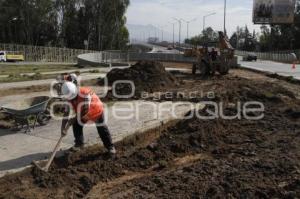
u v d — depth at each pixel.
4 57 58.75
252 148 9.52
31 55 70.12
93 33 93.88
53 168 8.02
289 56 68.06
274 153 9.09
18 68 38.19
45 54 71.44
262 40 116.94
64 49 74.00
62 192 7.21
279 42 102.12
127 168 8.49
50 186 7.34
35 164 7.74
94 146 9.18
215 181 7.46
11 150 8.92
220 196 6.84
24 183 7.37
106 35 94.56
